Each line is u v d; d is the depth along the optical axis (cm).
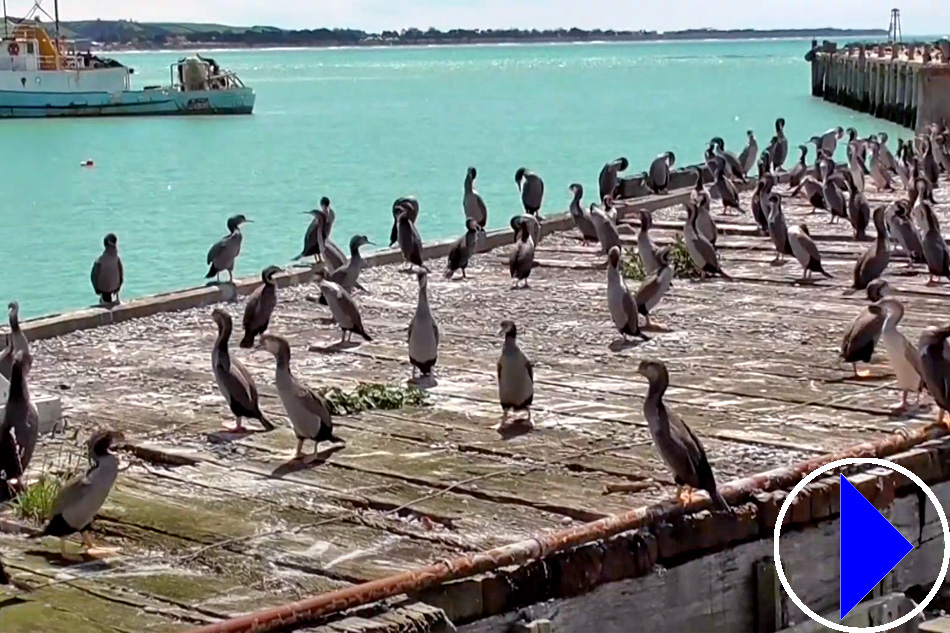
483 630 913
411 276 2083
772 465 1139
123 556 972
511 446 1207
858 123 7125
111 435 972
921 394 1335
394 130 7388
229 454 1198
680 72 17412
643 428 1255
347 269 1877
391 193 4594
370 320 1770
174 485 1122
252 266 3206
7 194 4772
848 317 1720
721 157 3003
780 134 3494
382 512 1053
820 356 1513
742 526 1029
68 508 955
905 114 6550
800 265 2100
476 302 1880
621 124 7588
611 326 1703
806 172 3072
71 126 7725
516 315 1786
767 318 1725
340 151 6159
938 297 1831
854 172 3011
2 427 1070
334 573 937
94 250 3541
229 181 5066
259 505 1071
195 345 1648
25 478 1127
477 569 910
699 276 2016
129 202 4512
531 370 1268
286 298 1922
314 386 1418
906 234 2072
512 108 9344
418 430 1260
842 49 9825
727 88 12056
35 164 5806
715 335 1634
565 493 1083
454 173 5172
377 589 872
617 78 15225
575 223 2480
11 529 1027
